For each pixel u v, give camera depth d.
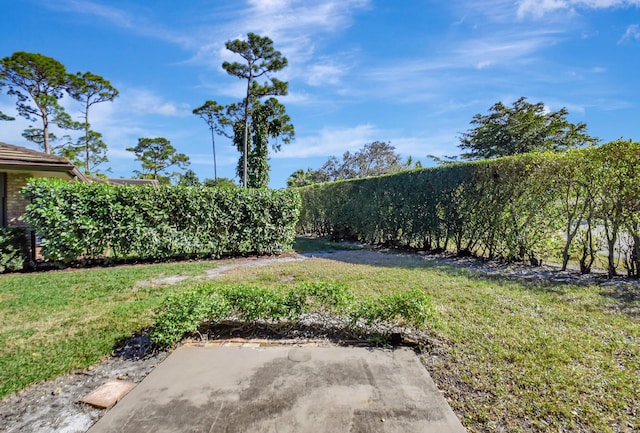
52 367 2.68
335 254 9.06
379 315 3.25
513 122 26.23
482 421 1.98
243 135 25.77
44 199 6.99
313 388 2.33
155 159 43.69
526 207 6.46
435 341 3.05
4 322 3.66
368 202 11.54
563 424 1.94
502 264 6.74
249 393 2.27
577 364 2.59
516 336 3.09
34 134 27.11
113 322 3.62
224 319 3.38
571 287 4.73
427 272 5.98
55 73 24.00
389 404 2.13
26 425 2.01
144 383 2.43
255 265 7.38
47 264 7.30
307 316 3.55
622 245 5.18
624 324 3.34
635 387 2.27
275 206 9.38
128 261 7.95
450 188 8.30
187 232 8.35
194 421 1.98
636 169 4.79
